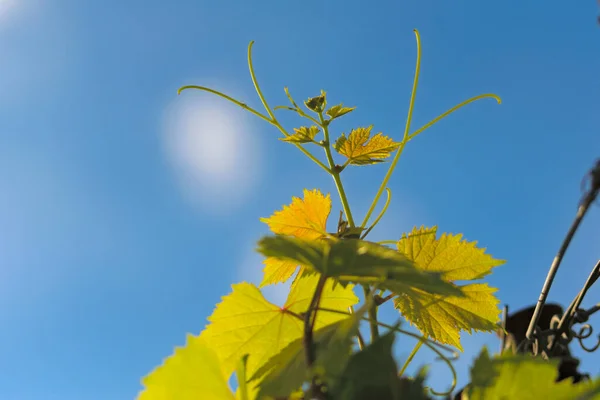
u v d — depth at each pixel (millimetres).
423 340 333
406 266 318
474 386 299
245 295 380
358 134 458
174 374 314
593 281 419
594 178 336
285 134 475
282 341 379
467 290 425
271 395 310
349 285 393
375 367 272
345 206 452
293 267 445
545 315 453
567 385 295
